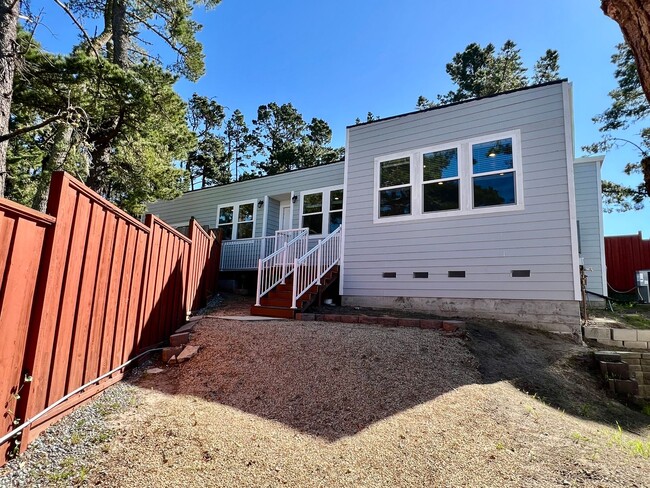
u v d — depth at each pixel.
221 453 2.54
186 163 30.52
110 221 3.64
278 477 2.31
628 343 6.03
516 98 7.04
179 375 4.06
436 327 5.56
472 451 2.66
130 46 13.38
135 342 4.29
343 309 7.71
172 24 12.75
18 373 2.39
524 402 3.76
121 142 10.12
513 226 6.77
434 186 7.66
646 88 1.78
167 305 5.43
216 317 6.21
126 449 2.55
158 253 5.03
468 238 7.14
